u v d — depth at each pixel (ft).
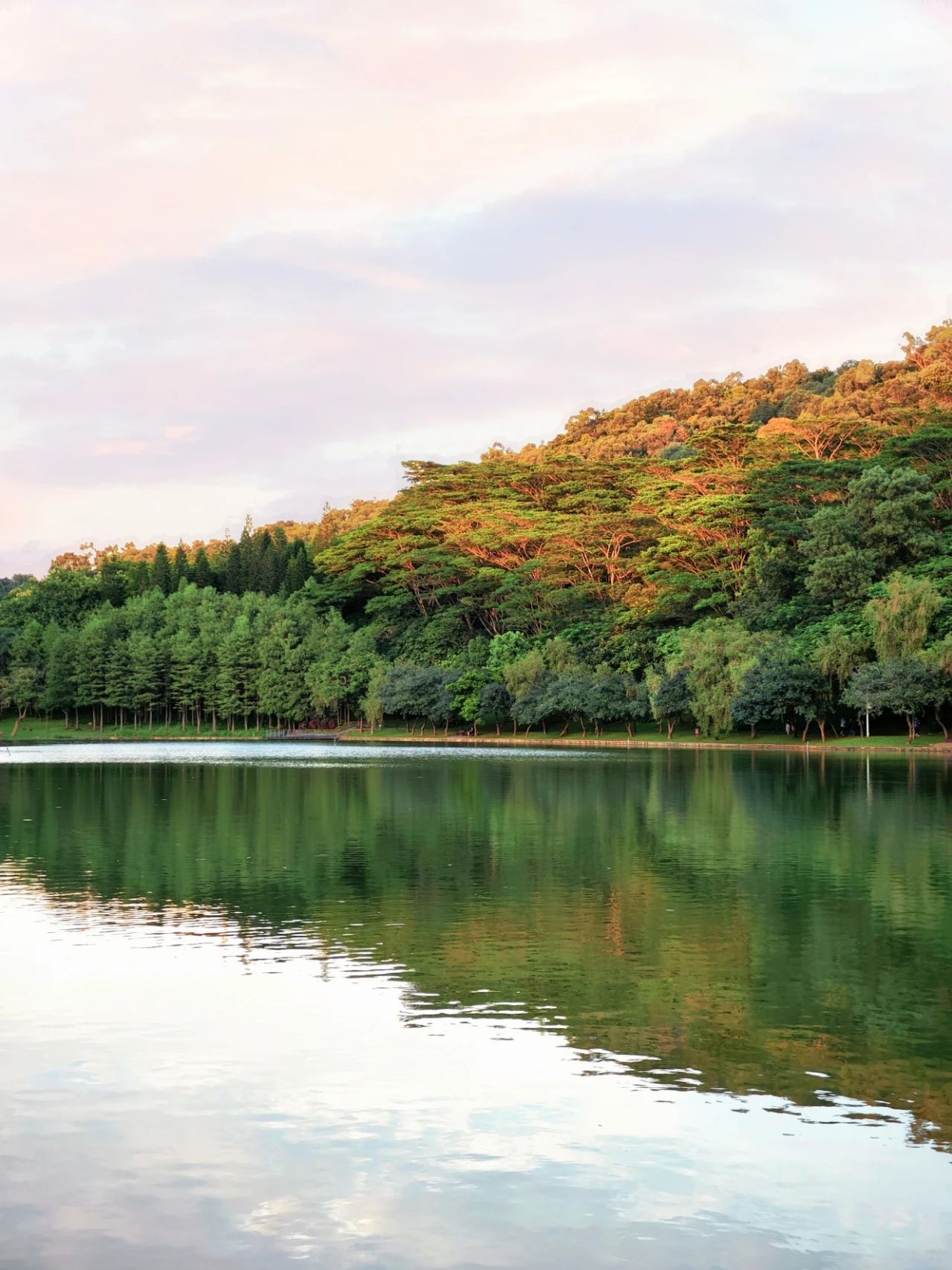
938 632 366.63
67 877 106.73
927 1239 39.27
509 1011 63.36
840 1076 53.67
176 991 67.05
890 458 464.65
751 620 434.30
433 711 514.68
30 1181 43.04
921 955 75.82
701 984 69.00
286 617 615.98
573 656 479.00
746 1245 38.91
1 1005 64.13
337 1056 56.08
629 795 196.65
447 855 121.70
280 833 141.18
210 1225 40.04
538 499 608.19
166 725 627.46
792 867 112.37
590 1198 41.96
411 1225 40.06
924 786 212.43
